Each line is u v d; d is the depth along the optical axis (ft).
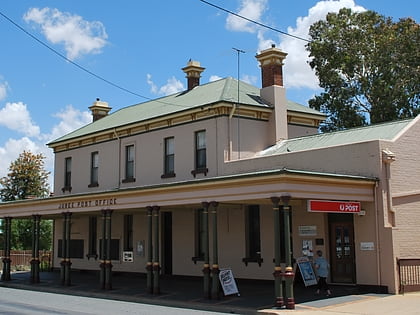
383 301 56.08
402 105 123.95
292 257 72.28
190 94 96.53
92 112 123.54
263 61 88.99
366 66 128.88
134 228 99.50
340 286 67.82
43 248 151.74
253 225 78.79
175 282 84.58
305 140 81.56
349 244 67.97
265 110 84.89
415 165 67.82
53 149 115.75
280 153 76.54
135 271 97.91
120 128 96.99
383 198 63.16
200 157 84.33
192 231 87.61
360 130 76.23
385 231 62.34
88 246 109.19
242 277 78.28
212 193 62.80
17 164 176.45
